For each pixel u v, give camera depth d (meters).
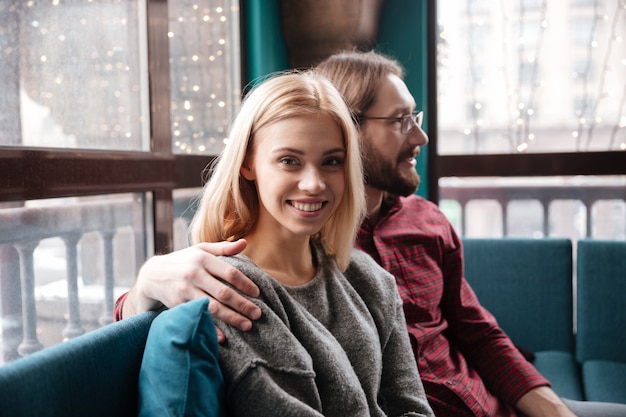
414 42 2.88
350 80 1.72
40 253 1.62
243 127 1.14
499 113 2.94
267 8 2.75
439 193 3.04
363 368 1.17
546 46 2.86
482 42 2.92
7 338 1.52
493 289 2.45
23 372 0.80
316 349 1.08
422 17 2.87
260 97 1.14
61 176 1.45
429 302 1.70
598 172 2.79
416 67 2.89
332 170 1.15
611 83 2.80
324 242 1.28
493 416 1.66
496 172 2.92
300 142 1.10
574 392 2.02
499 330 1.82
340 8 2.74
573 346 2.43
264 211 1.17
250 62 2.75
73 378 0.87
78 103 1.72
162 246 2.01
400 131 1.71
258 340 1.02
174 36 2.21
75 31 1.70
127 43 1.92
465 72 2.96
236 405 0.99
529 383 1.69
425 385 1.59
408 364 1.31
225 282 1.06
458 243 1.87
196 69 2.39
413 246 1.74
